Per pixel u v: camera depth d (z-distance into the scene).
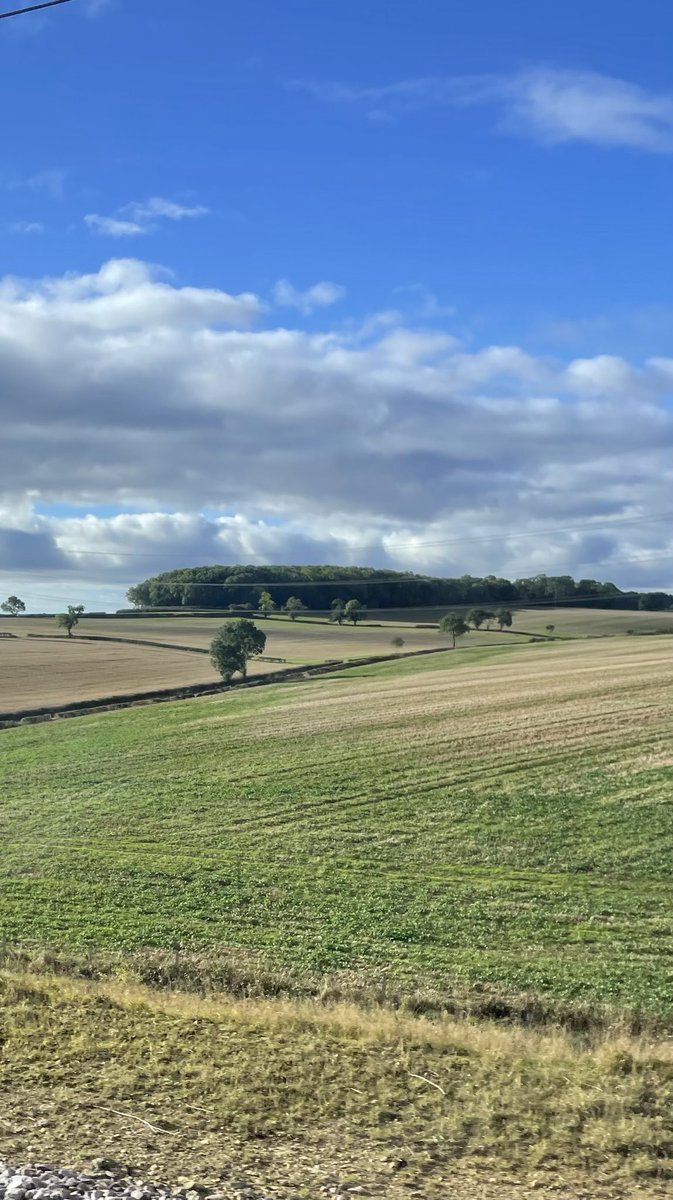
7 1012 12.22
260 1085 9.67
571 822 35.09
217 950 24.89
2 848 37.50
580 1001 20.23
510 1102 9.37
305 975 22.27
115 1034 11.38
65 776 50.44
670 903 27.11
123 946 25.44
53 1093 9.30
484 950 24.22
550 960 23.22
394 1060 10.72
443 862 32.25
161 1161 7.80
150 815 41.06
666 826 33.72
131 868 33.69
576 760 43.81
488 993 20.67
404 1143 8.43
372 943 25.12
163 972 20.19
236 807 41.28
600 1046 12.58
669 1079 10.42
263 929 26.75
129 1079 9.69
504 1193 7.46
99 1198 6.86
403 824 36.84
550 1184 7.65
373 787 42.53
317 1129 8.69
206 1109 9.04
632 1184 7.70
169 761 51.97
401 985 21.50
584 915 26.48
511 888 29.22
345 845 34.91
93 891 31.22
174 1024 11.97
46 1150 7.91
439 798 39.81
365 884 30.48
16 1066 10.09
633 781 39.47
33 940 26.25
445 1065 10.59
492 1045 11.78
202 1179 7.45
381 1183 7.57
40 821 41.50
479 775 42.84
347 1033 12.09
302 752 51.16
